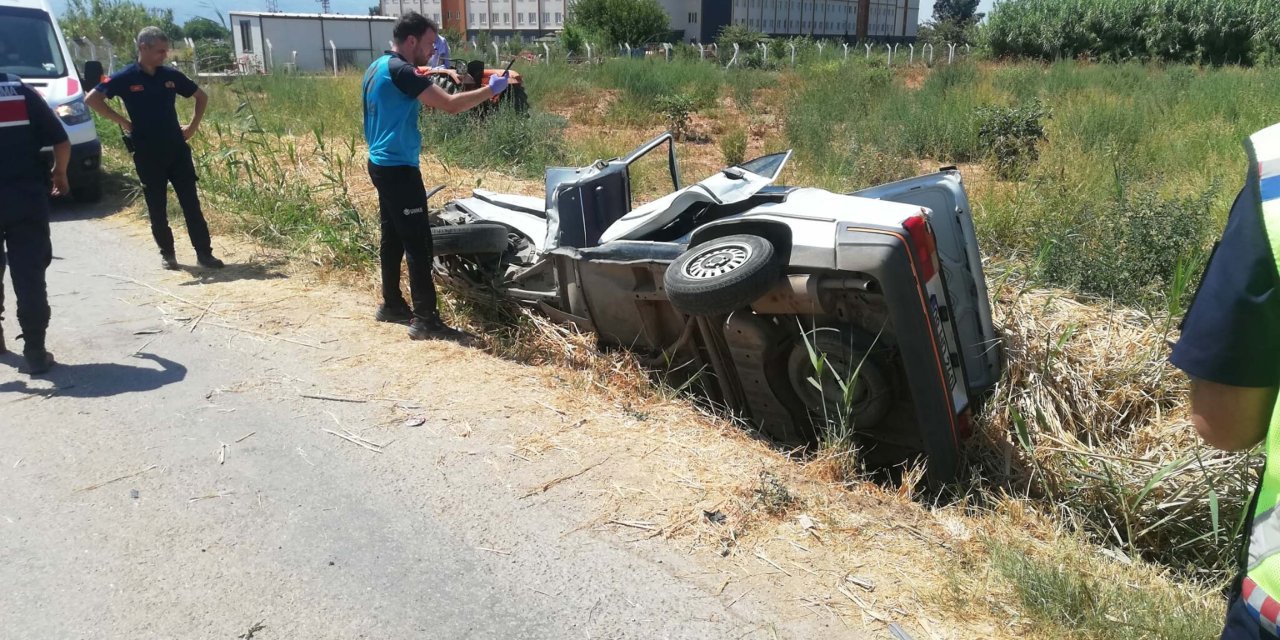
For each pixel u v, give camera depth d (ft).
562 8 204.23
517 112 43.21
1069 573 10.53
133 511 11.81
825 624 9.72
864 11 253.03
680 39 196.24
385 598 10.19
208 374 16.16
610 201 19.08
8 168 15.25
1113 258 19.76
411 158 17.31
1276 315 4.69
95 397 15.14
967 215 15.62
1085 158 32.99
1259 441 5.22
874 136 40.86
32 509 11.83
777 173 16.62
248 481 12.57
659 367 16.57
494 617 9.88
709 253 14.06
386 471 12.87
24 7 31.99
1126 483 13.37
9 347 17.43
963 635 9.54
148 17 100.22
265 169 31.83
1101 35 102.73
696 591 10.28
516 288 18.85
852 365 13.50
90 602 10.07
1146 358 15.97
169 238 22.56
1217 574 12.28
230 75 64.80
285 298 20.43
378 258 22.67
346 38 116.57
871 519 11.83
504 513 11.84
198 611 9.94
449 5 219.41
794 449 14.32
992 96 52.60
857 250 12.76
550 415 14.71
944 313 13.66
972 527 12.21
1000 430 14.74
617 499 12.15
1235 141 33.83
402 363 16.80
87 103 20.95
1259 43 93.35
